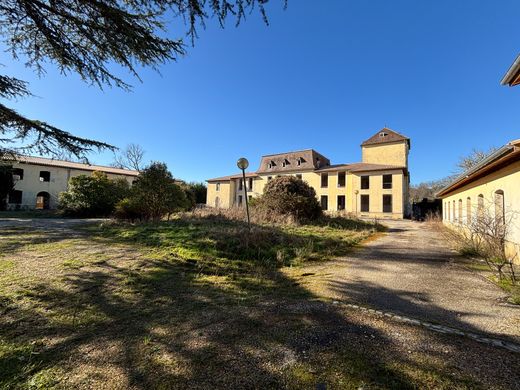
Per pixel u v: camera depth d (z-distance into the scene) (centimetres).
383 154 3128
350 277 473
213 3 339
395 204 2655
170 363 218
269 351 233
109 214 1862
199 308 338
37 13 381
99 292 383
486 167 664
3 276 428
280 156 3775
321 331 268
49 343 252
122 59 438
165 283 433
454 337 253
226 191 4072
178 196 1170
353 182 2945
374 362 213
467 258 621
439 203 2764
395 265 559
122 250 620
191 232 758
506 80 496
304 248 659
